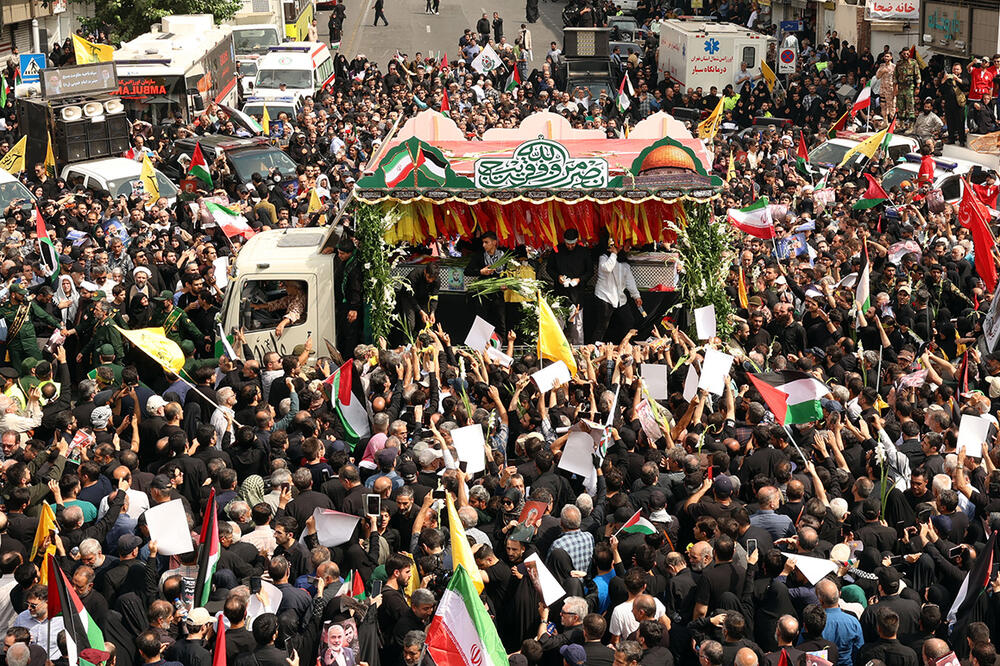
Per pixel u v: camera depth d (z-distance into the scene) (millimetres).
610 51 47125
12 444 12531
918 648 9102
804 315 16875
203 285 17438
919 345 16562
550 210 16984
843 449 12344
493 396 13141
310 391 13359
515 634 9688
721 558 9617
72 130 28984
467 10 64812
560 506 11570
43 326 17750
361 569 10438
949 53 39281
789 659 8766
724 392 13773
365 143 33062
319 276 16547
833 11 47562
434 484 11453
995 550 10156
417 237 17156
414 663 8625
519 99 40031
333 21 54625
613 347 15773
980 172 25609
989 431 12484
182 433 12094
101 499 11320
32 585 9789
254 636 8898
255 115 37594
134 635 9539
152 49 36719
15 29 48625
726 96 39656
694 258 16781
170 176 29141
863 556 10383
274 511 11023
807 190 25078
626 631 9305
